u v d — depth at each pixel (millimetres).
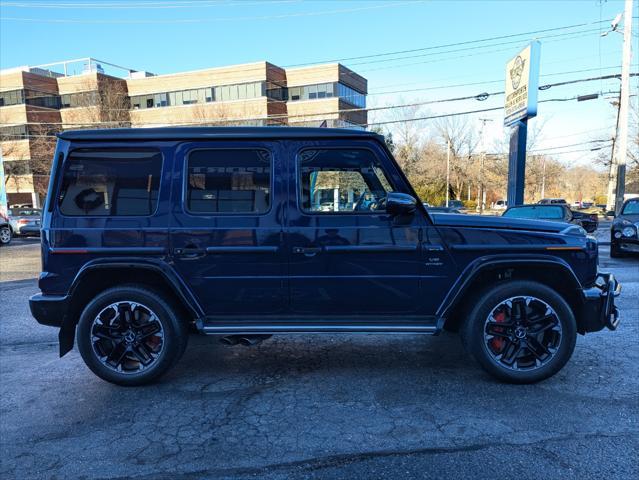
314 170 3818
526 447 2959
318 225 3793
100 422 3395
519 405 3531
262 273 3826
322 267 3812
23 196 50969
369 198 3828
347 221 3797
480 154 55656
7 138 45406
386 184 3807
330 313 3924
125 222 3809
